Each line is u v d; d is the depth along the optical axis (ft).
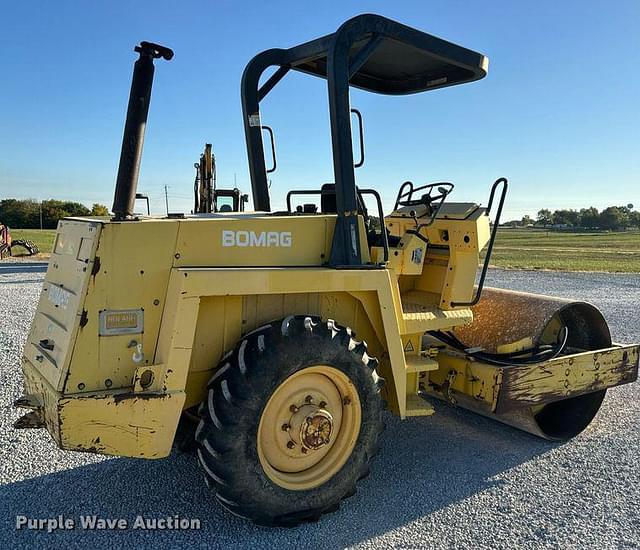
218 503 10.80
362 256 11.23
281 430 9.98
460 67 14.10
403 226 14.89
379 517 10.48
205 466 9.23
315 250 10.96
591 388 14.62
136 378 8.91
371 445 10.72
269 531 9.90
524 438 14.58
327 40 11.96
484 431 14.99
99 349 9.02
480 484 11.88
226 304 10.13
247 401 9.16
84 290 8.91
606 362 14.89
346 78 10.91
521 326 14.61
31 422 9.77
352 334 10.66
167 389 9.03
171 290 9.27
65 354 8.90
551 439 14.20
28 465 12.21
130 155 9.60
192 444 11.41
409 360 12.60
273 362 9.39
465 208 13.69
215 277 9.27
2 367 19.01
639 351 15.72
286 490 9.77
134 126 9.62
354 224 10.96
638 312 34.88
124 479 11.70
